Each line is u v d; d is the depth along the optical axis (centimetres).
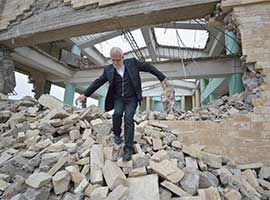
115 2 680
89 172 282
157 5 640
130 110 315
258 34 524
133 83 311
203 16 653
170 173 264
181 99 2392
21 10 826
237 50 1027
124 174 271
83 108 482
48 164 279
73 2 738
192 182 260
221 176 309
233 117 496
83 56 1770
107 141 352
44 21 787
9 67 913
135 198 236
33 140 350
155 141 370
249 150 470
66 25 743
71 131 370
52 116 404
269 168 436
